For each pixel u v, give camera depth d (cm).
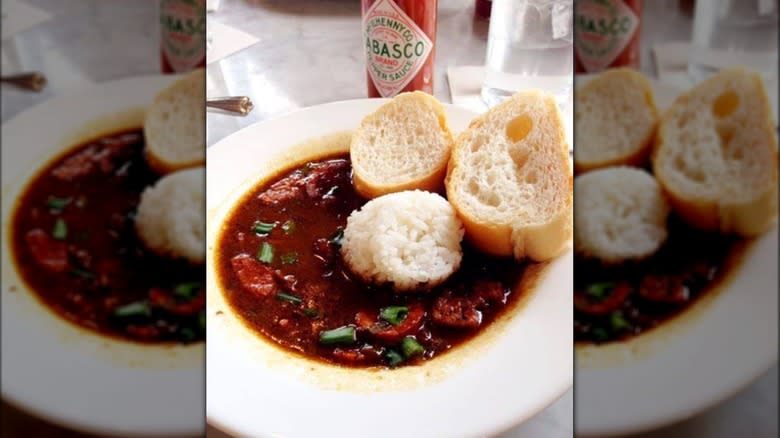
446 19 52
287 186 40
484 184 37
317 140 42
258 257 36
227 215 38
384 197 37
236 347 31
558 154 36
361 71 48
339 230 38
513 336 31
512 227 34
